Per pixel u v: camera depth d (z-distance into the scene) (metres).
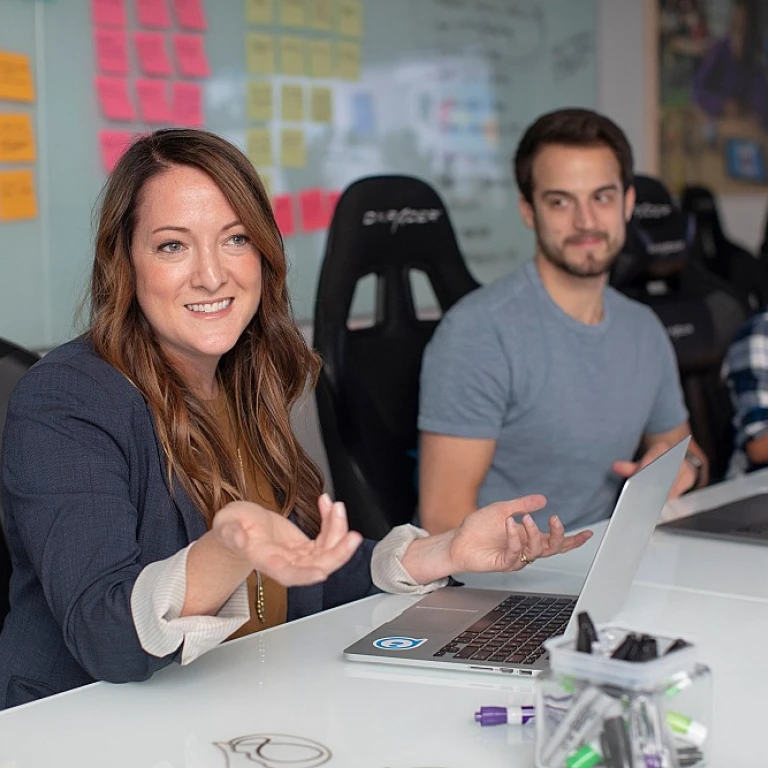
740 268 4.21
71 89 2.76
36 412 1.25
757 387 2.60
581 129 2.16
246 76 3.17
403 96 3.62
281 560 0.96
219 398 1.48
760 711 1.02
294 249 3.33
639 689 0.82
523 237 4.08
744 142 5.25
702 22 4.90
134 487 1.30
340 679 1.11
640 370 2.26
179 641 1.06
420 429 2.17
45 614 1.33
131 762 0.93
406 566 1.41
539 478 2.19
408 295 2.31
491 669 1.12
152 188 1.33
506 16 3.92
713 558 1.53
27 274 2.70
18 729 1.00
